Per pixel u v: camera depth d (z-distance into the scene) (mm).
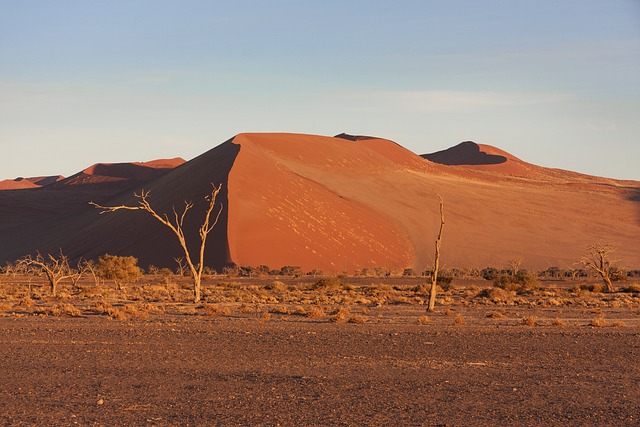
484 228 134000
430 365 18609
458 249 119312
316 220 110625
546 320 31438
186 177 122875
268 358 19500
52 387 15180
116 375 16672
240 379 16328
